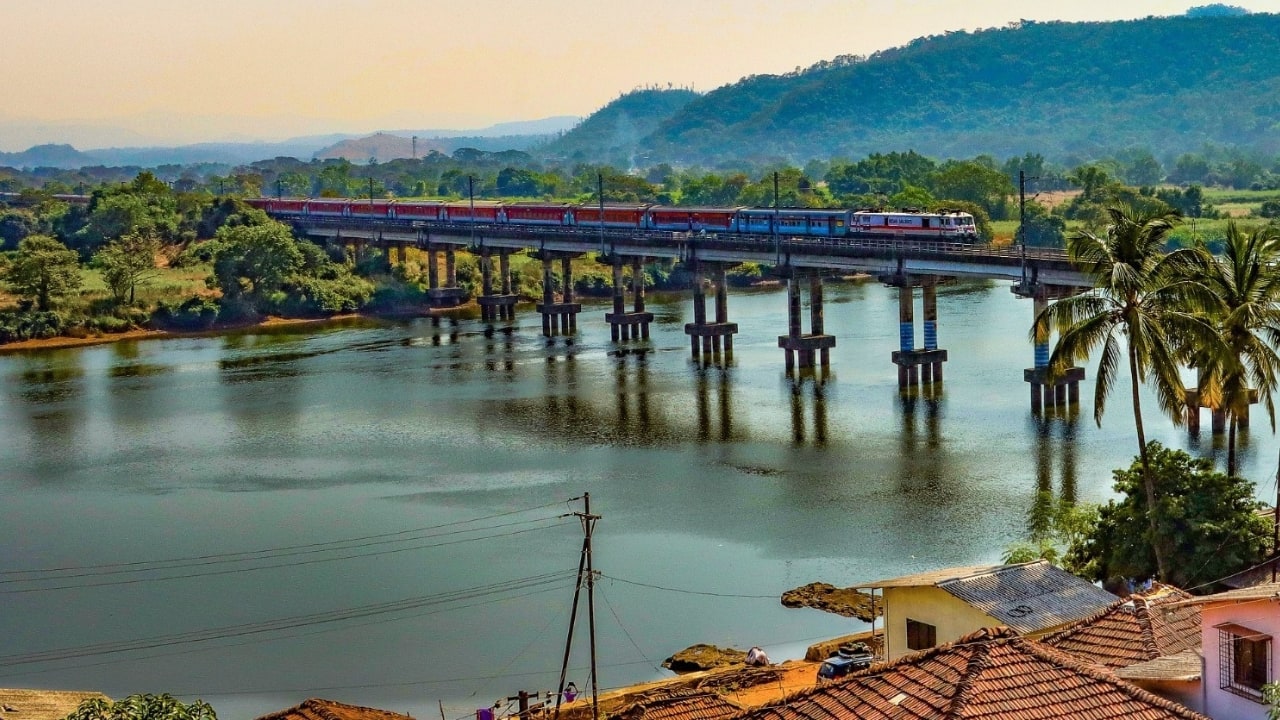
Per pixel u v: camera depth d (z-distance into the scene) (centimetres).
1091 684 3064
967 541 7675
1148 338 5872
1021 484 8850
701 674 5744
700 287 15088
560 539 8019
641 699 5306
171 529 8544
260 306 19875
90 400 13400
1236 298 7175
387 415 12031
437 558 7725
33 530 8638
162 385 14200
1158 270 6034
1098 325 6038
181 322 19112
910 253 12444
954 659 3162
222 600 7169
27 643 6656
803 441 10412
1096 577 6119
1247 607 3247
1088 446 9838
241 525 8581
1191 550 5853
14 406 13188
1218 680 3325
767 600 6875
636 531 8144
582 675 6028
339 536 8244
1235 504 5959
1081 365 12938
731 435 10725
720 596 6962
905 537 7812
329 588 7294
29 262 18638
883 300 19538
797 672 5672
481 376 14050
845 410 11544
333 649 6431
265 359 15975
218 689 6034
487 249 19400
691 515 8450
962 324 16312
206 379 14525
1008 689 3027
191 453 10750
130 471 10194
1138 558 5962
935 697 3023
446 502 8950
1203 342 5988
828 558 7500
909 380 12431
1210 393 7088
